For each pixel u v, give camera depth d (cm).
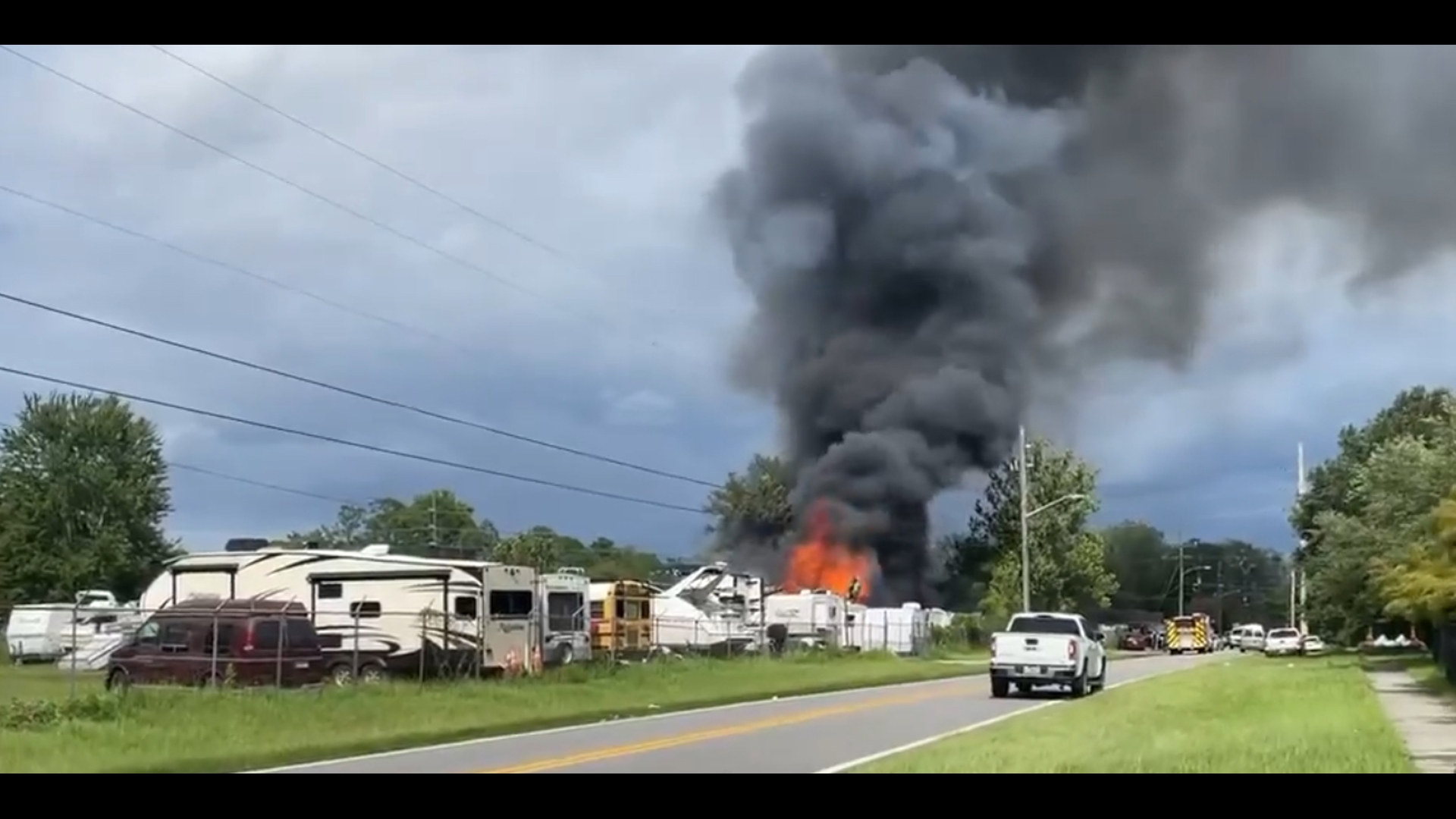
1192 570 14200
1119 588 12569
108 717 2120
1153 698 2902
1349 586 5784
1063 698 3164
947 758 1691
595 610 4322
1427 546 3838
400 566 3266
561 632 3731
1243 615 15250
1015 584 7462
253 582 3403
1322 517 6203
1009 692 3419
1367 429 8494
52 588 8375
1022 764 1598
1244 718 2308
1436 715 2430
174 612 2930
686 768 1656
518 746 1992
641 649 4334
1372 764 1555
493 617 3272
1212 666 5312
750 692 3272
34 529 8388
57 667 3872
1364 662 5216
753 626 5219
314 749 1895
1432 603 3438
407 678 3131
